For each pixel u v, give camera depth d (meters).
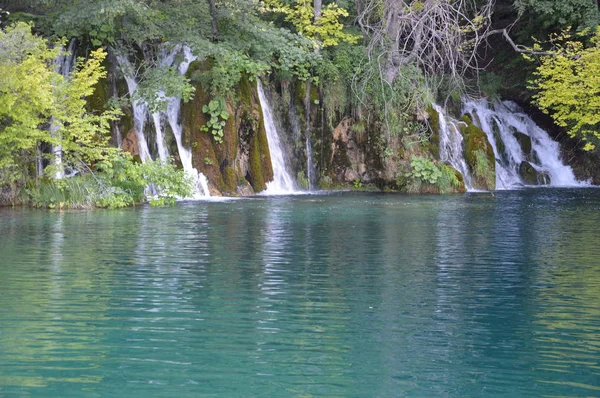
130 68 24.69
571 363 6.91
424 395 6.09
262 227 16.64
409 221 18.20
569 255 13.02
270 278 10.71
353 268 11.59
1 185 20.78
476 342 7.55
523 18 37.38
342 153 29.80
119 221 17.50
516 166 34.19
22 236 14.81
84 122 20.83
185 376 6.47
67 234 15.15
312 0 31.72
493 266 11.88
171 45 26.00
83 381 6.32
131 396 6.00
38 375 6.46
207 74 25.95
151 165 21.97
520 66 37.09
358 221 18.05
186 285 10.15
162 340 7.50
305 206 21.81
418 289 10.05
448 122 30.33
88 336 7.62
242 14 27.81
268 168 27.30
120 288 9.92
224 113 25.72
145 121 24.86
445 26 28.70
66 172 22.30
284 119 28.75
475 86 35.84
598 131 33.69
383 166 29.27
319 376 6.50
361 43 32.19
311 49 30.09
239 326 8.04
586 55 29.48
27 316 8.39
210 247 13.59
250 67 26.73
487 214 20.11
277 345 7.37
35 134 19.70
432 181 28.20
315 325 8.12
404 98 29.75
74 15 23.17
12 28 20.59
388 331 7.90
